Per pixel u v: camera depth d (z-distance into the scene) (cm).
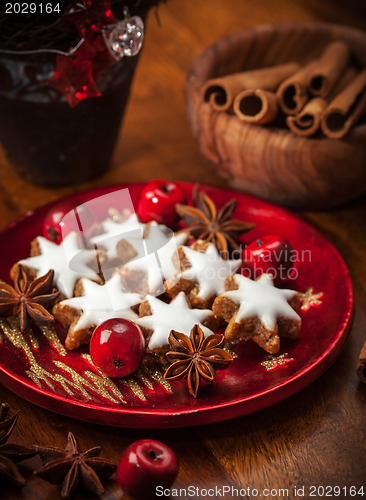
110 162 57
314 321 44
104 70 49
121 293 43
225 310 43
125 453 37
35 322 43
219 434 40
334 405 42
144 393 41
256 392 40
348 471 39
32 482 38
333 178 50
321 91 51
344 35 56
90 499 38
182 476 39
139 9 46
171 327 42
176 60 67
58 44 46
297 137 49
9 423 39
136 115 62
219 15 71
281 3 73
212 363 41
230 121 49
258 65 58
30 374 41
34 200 54
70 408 39
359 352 44
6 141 52
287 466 39
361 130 48
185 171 57
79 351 43
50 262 45
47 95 48
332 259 47
